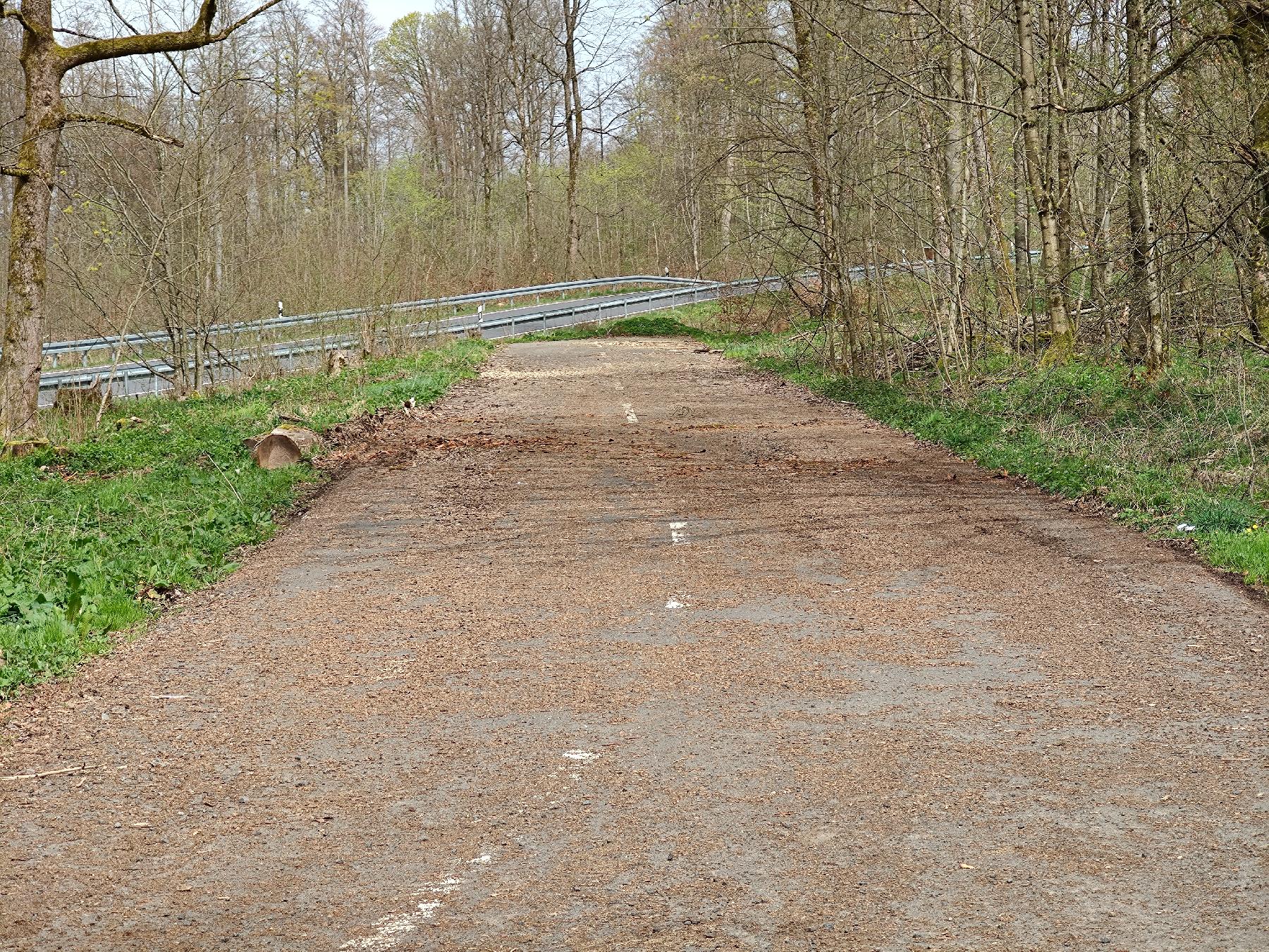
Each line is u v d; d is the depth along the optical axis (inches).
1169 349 738.2
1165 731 229.0
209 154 964.0
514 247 2384.4
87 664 288.7
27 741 237.9
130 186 922.1
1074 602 324.8
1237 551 360.5
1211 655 275.9
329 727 241.9
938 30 836.0
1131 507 439.5
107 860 183.6
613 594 342.0
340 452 619.2
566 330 1726.1
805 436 676.7
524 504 482.3
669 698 253.8
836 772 211.6
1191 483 468.4
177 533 414.3
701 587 348.5
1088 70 767.7
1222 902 161.8
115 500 478.3
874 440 655.1
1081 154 872.3
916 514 447.5
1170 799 196.7
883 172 858.1
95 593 335.9
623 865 177.2
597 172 2652.6
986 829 186.5
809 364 1055.0
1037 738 226.7
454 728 239.0
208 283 975.6
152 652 298.4
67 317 1081.4
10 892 173.0
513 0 2332.7
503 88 2568.9
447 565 382.0
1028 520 434.3
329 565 387.5
